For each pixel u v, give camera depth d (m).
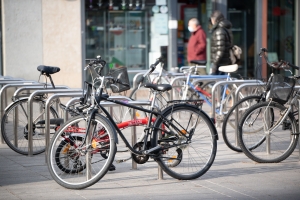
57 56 28.59
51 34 28.44
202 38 27.98
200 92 21.41
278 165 15.23
